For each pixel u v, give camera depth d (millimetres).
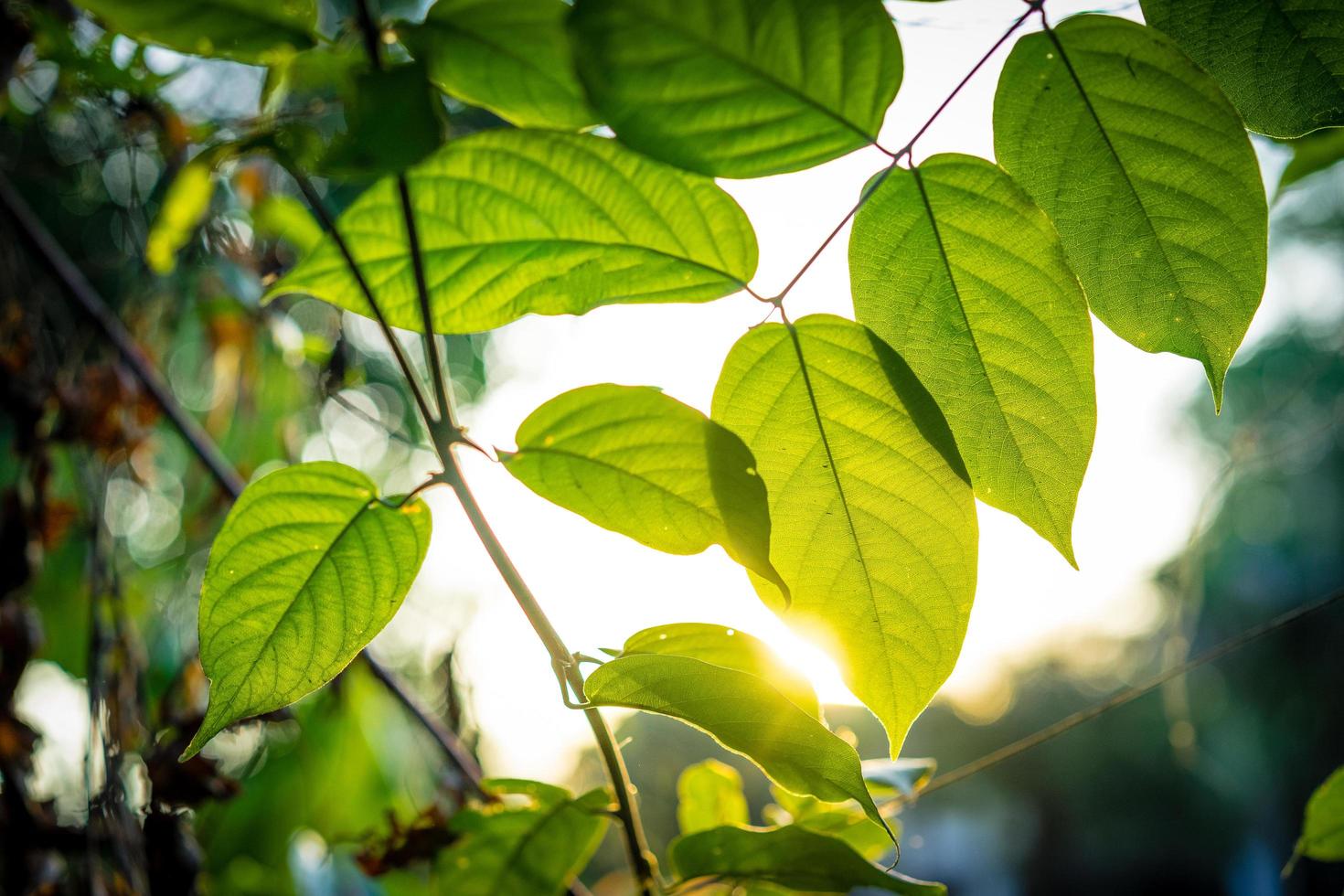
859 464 341
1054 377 331
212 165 319
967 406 337
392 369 1122
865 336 333
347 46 333
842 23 291
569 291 355
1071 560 335
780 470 344
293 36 316
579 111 342
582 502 345
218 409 754
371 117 307
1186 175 318
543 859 434
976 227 326
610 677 336
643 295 350
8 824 536
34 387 590
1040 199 327
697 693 332
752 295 343
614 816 412
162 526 837
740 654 375
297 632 347
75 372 609
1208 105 311
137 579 761
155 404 637
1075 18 314
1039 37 316
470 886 431
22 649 574
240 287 707
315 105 343
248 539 346
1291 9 323
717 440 339
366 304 353
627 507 343
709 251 344
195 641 679
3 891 532
